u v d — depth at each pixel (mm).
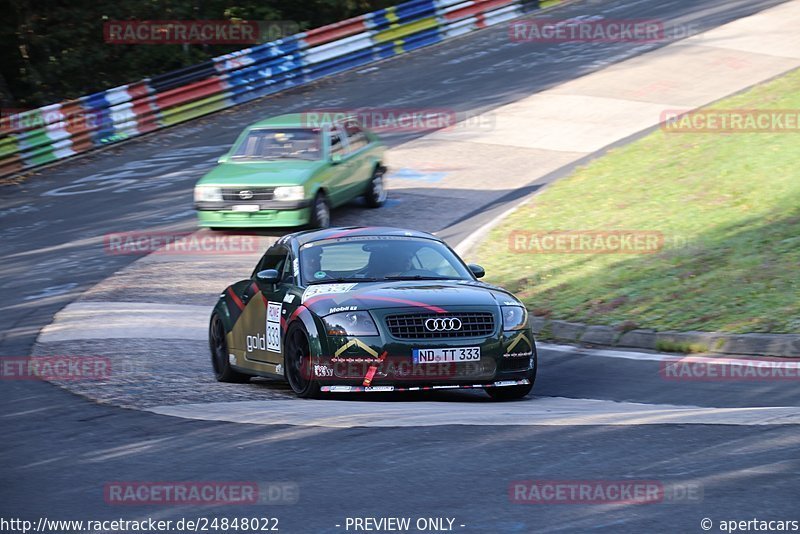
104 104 95250
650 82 100000
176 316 49062
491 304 31234
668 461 21062
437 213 68250
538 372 36844
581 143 83438
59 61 124812
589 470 20703
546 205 65000
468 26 130125
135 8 126562
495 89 102750
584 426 24719
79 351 41875
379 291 31203
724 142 70188
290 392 33531
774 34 115125
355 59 118000
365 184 69188
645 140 76625
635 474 20266
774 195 55906
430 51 122875
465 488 19922
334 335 30141
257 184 62281
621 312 43094
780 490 18703
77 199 77375
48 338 44875
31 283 56969
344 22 117312
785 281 42438
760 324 37938
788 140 67062
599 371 36094
